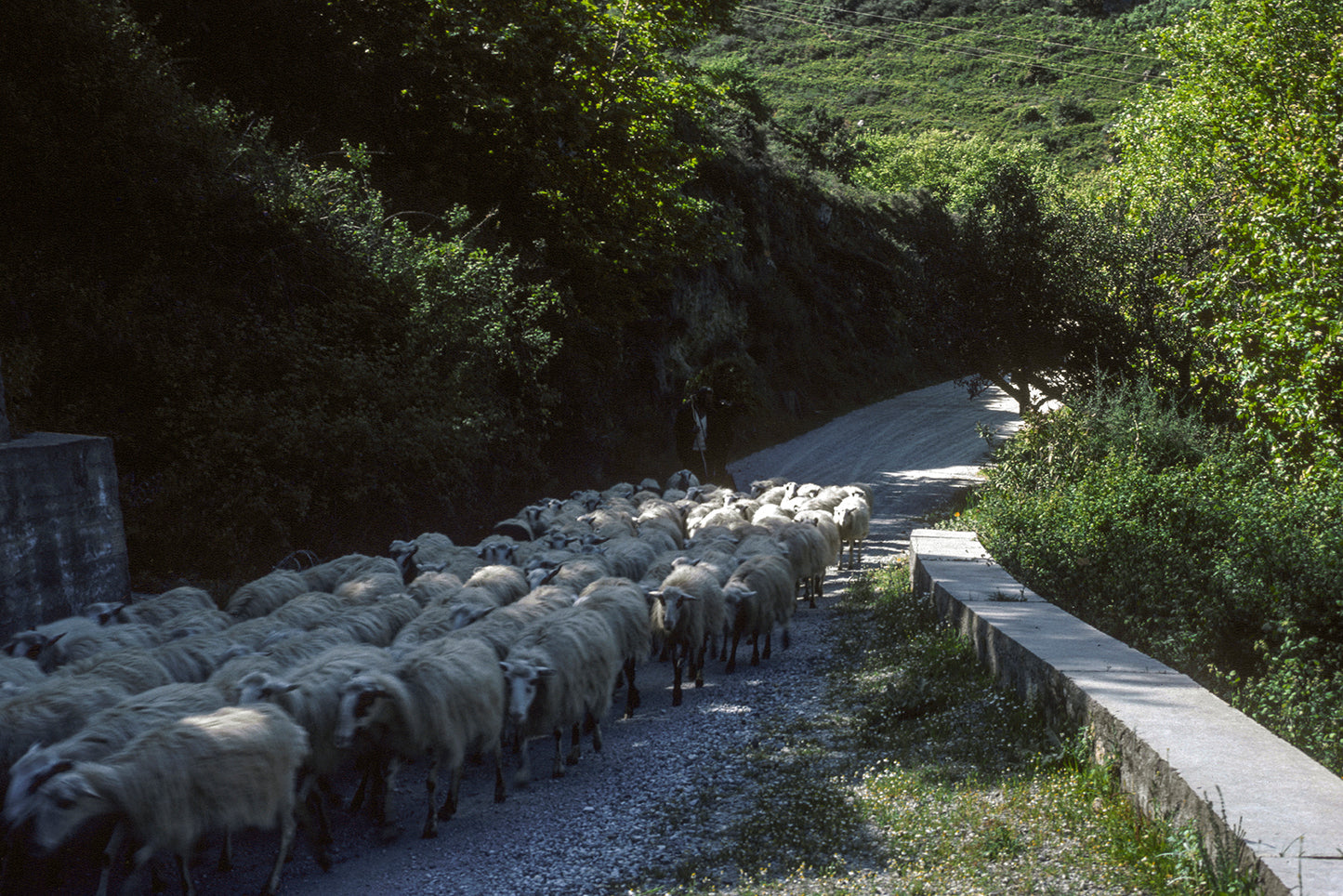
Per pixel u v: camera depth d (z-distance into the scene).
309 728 6.97
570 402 25.12
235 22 23.31
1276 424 13.31
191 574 14.40
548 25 25.33
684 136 42.94
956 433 37.28
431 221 24.25
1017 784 6.75
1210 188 24.09
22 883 6.80
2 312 13.81
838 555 16.28
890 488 27.36
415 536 17.80
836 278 53.31
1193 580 11.18
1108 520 13.33
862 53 140.25
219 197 16.56
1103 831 5.88
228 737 6.10
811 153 68.75
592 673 8.59
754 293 43.94
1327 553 10.11
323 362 16.14
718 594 10.79
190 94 18.25
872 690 9.74
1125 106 32.88
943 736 8.06
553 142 26.77
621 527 16.11
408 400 17.05
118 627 9.12
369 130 25.62
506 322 20.56
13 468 10.71
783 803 7.16
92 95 14.97
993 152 84.38
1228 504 12.99
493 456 20.52
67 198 15.46
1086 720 6.90
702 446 26.73
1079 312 24.19
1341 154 11.96
